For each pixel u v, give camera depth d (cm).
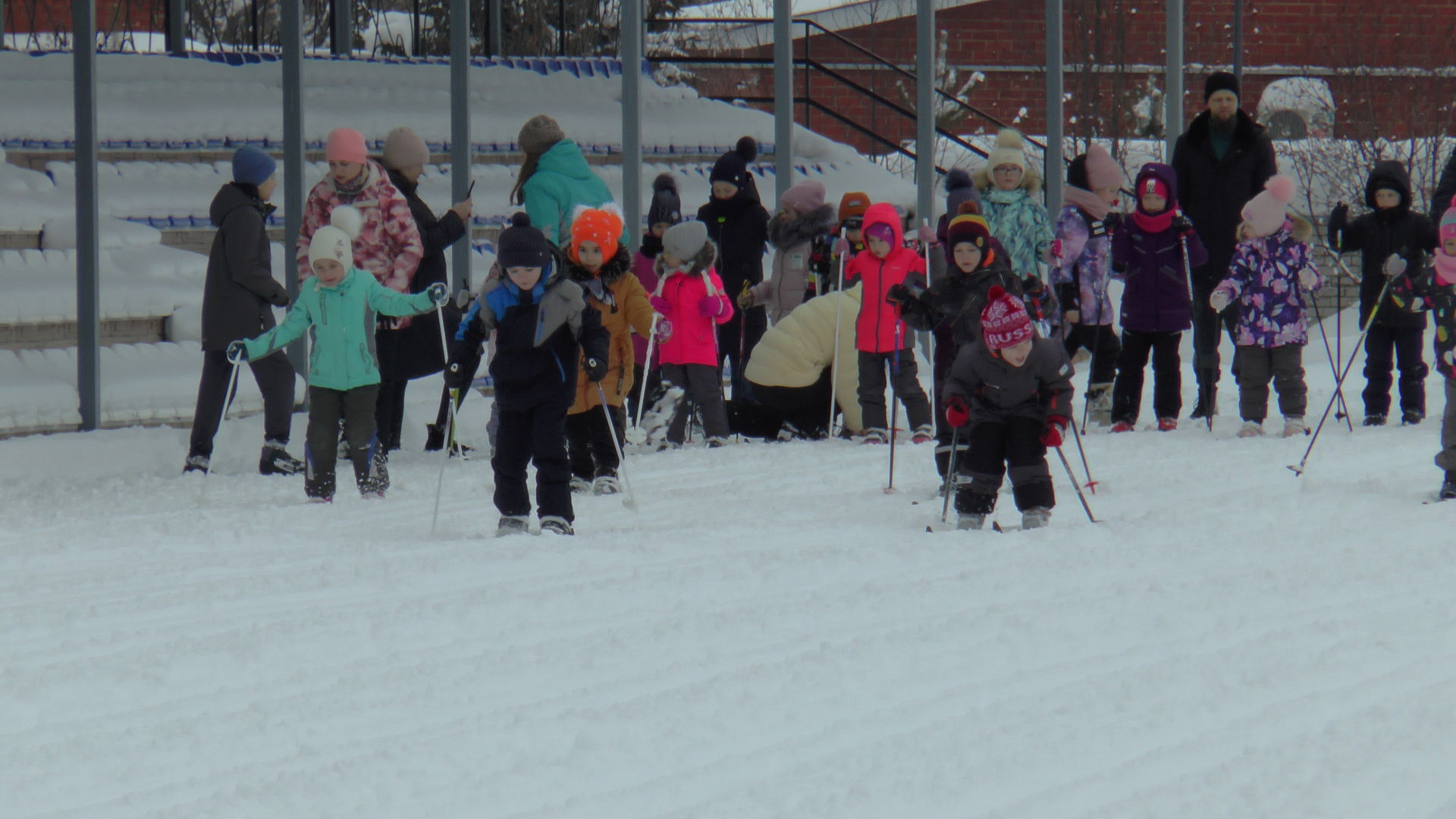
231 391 2353
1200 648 1249
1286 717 1059
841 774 949
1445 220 2055
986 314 1864
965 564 1608
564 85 4975
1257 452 2634
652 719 1066
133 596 1491
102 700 1127
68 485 2431
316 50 4994
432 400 3169
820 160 5022
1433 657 1213
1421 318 3042
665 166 4712
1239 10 5569
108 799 912
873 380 2928
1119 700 1103
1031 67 7112
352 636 1306
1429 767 951
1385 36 6912
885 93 6775
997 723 1054
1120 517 1950
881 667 1194
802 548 1705
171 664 1209
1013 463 1891
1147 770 955
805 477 2444
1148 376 4009
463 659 1227
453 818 880
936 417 2236
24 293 3059
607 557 1684
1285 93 6800
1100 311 3084
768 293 3228
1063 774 949
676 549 1741
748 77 6344
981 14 7131
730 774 955
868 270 2916
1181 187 3166
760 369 3080
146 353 3194
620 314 2317
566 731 1042
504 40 5491
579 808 894
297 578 1575
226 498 2298
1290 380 2909
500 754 994
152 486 2431
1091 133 6812
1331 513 1917
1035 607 1392
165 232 3681
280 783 933
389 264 2598
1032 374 1881
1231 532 1791
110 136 3850
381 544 1800
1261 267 2920
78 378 2894
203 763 982
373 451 2302
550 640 1294
